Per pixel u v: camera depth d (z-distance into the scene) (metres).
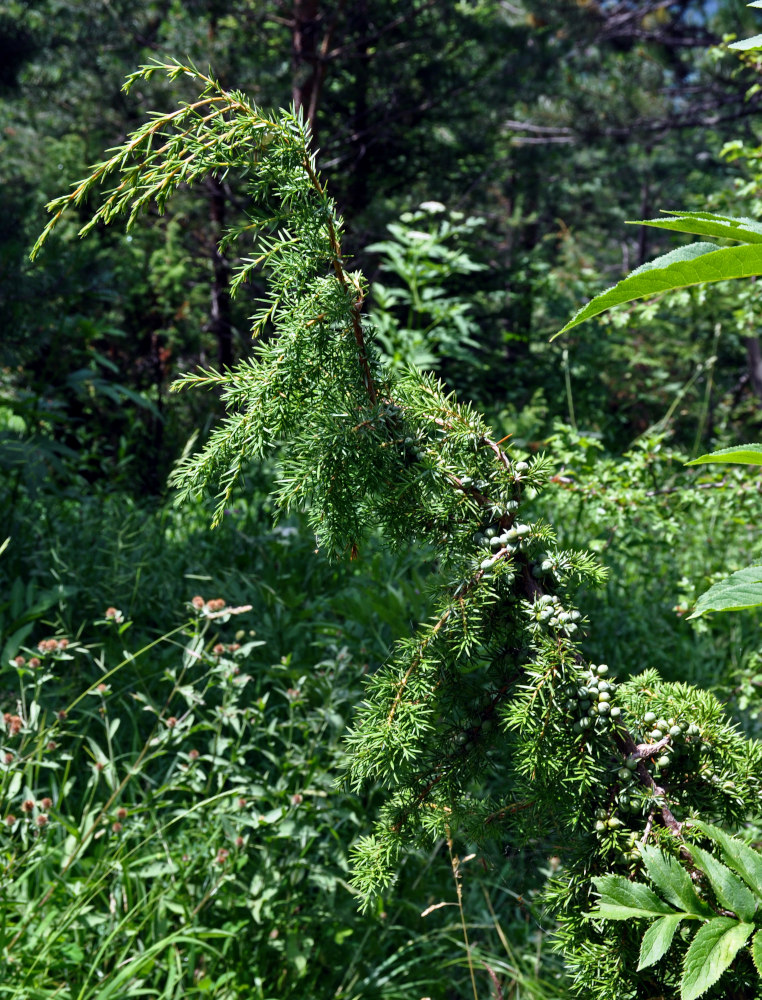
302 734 2.79
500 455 1.36
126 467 5.79
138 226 7.72
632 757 1.21
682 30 12.59
